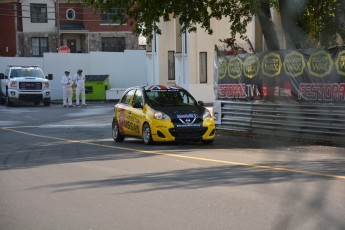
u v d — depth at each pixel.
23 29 57.12
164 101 17.39
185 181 10.34
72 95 40.06
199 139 16.59
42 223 7.69
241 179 10.31
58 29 54.47
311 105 16.58
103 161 13.48
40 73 39.88
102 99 44.19
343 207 7.89
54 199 9.18
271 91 18.31
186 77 36.00
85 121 27.42
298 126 16.92
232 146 16.47
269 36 18.78
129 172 11.66
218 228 7.08
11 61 45.22
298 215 7.51
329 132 15.95
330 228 6.88
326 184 9.48
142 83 47.81
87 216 7.98
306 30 16.84
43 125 25.70
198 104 17.75
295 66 17.28
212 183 10.04
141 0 19.34
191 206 8.32
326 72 16.22
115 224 7.48
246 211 7.88
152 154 14.53
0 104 41.47
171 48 40.38
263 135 18.44
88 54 46.62
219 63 21.20
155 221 7.55
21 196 9.51
